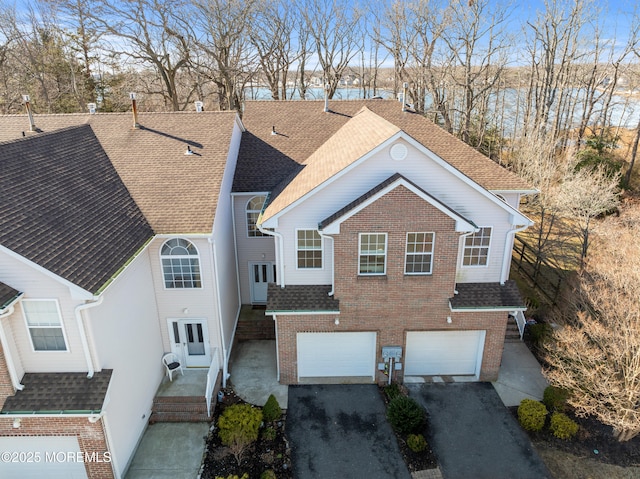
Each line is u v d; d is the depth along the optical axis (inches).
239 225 807.1
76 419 462.0
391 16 1804.9
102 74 1774.1
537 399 647.1
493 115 2062.0
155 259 623.5
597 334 580.7
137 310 575.8
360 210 573.6
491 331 652.7
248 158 853.8
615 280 628.4
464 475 526.9
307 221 609.3
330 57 1975.9
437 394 657.0
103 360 475.8
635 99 2155.5
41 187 529.7
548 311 842.2
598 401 550.9
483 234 629.9
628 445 566.3
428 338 668.7
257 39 1834.4
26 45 1706.4
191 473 524.1
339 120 956.0
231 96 1690.5
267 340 792.3
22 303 436.1
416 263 615.2
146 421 593.0
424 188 603.2
